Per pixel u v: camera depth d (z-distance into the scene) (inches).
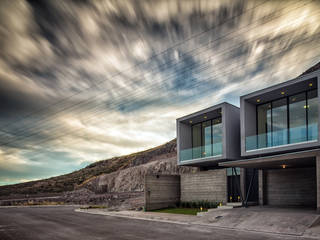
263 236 361.1
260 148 677.9
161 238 360.5
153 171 2043.6
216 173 807.1
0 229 495.5
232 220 487.2
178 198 915.4
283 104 691.4
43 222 608.1
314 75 573.3
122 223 552.4
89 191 2260.1
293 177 642.2
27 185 3353.8
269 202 680.4
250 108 732.0
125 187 2105.1
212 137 871.1
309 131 595.2
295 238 341.1
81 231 445.7
